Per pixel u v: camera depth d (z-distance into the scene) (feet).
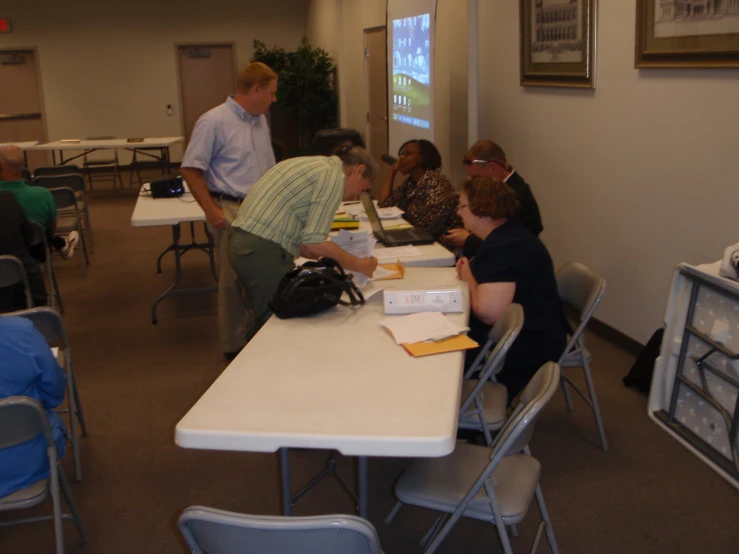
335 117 35.22
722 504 7.76
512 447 5.24
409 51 19.54
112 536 7.57
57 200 17.92
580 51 12.37
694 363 8.25
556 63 13.29
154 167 38.60
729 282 7.47
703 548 7.05
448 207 12.01
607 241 12.36
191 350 12.85
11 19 36.24
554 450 9.02
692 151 9.95
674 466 8.55
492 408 7.30
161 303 15.72
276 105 38.24
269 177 9.05
